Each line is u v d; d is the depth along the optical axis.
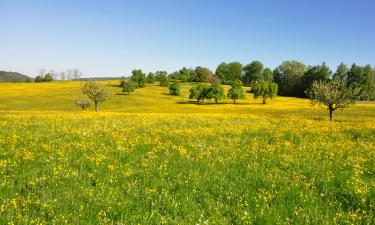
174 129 25.81
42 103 100.31
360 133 24.98
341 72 152.88
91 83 73.06
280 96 151.50
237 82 120.19
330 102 42.94
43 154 14.12
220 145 18.16
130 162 13.20
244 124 31.80
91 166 12.14
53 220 7.19
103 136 20.94
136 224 7.33
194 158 14.44
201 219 7.80
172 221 7.56
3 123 26.55
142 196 9.14
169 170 11.80
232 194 9.53
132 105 99.69
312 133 24.84
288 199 9.35
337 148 18.02
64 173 11.10
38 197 8.73
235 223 7.75
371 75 140.38
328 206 8.82
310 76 157.50
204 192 9.63
